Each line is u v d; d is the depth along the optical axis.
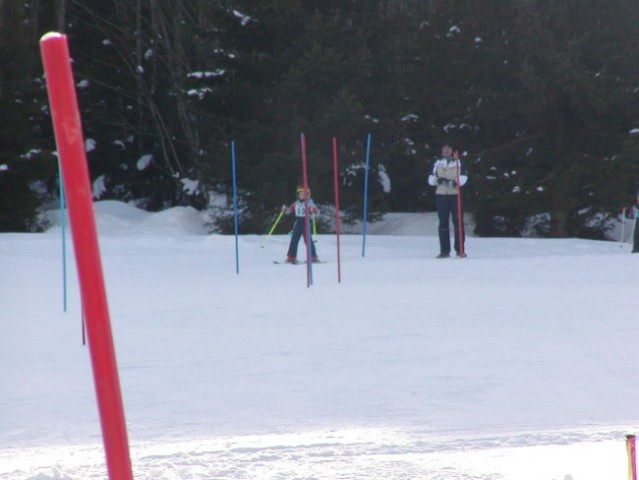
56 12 143.50
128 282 53.22
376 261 64.50
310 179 113.88
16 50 114.56
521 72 111.19
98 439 19.62
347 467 14.86
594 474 13.77
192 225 116.31
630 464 10.21
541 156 119.06
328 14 119.56
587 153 117.19
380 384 25.41
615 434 17.88
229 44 118.56
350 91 115.25
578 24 115.75
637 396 23.39
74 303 45.09
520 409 21.89
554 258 62.53
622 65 114.31
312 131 112.69
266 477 14.21
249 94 116.19
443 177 69.12
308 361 29.22
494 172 118.31
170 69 139.00
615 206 110.81
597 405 22.30
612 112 114.81
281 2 112.50
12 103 114.44
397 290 47.03
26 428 20.84
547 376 26.17
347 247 78.25
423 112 131.00
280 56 115.00
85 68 148.50
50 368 28.84
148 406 22.89
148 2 148.88
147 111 150.25
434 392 24.19
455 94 123.88
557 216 115.12
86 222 5.88
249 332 34.91
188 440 18.80
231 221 114.81
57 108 5.79
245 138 115.62
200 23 136.62
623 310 39.34
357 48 116.31
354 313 39.09
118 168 151.62
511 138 125.75
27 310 42.50
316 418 21.14
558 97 113.50
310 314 38.94
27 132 114.88
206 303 42.97
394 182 133.25
